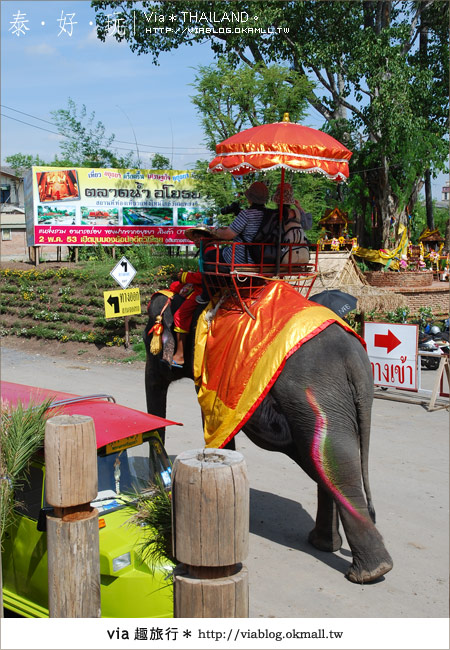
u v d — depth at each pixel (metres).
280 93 18.42
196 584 2.17
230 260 5.74
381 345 11.66
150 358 7.23
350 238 23.97
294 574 5.39
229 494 2.13
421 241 26.80
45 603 4.37
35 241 22.95
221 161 5.38
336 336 5.13
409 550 5.79
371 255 22.20
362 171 24.58
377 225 26.12
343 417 5.02
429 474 7.73
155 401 7.43
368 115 22.39
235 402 5.19
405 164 23.27
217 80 17.95
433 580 5.24
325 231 22.92
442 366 10.91
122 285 16.31
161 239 23.81
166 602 3.92
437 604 4.85
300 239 5.87
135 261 20.86
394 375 11.55
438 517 6.49
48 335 18.33
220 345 5.53
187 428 9.96
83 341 17.59
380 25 22.70
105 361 16.28
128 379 14.02
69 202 23.08
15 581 4.61
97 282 19.66
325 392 4.97
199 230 5.81
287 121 5.49
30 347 18.33
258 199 5.82
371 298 13.60
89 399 5.61
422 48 24.23
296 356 5.03
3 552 4.66
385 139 22.48
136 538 4.09
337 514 5.84
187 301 6.32
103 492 4.56
